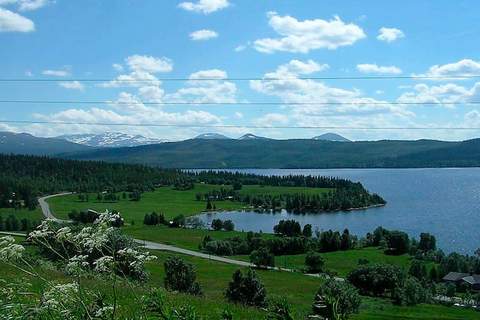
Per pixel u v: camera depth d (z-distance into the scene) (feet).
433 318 222.28
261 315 37.17
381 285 274.36
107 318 18.31
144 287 21.56
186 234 497.05
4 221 426.10
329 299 17.40
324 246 456.86
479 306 270.67
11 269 45.32
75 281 20.07
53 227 20.81
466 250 440.45
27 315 17.71
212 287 237.04
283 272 329.72
